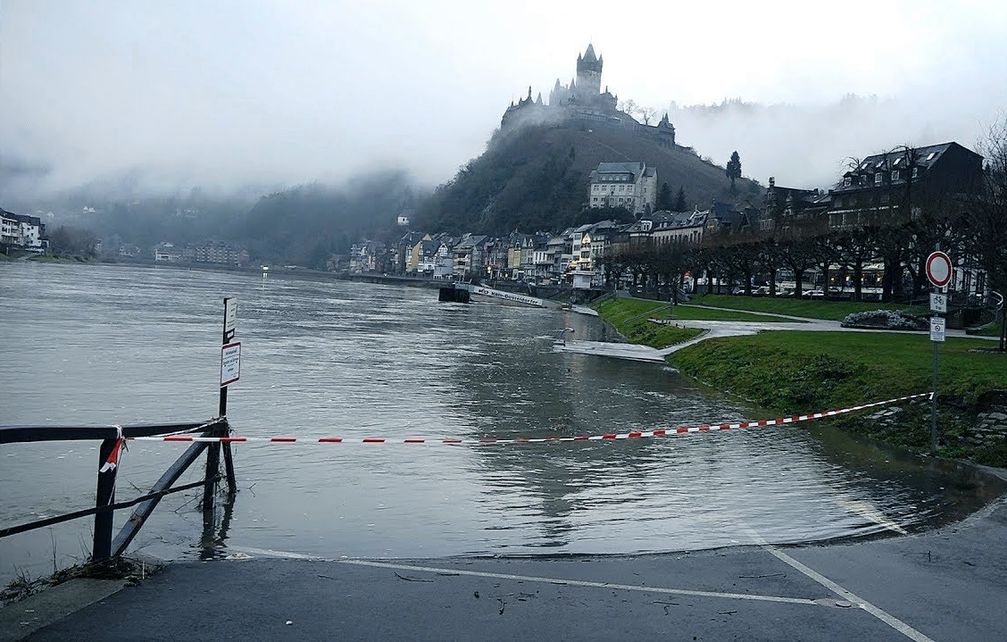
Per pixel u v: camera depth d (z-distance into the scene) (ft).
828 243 258.57
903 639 24.72
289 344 152.76
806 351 105.29
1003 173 125.80
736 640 24.07
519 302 530.27
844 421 74.23
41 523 25.17
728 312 258.57
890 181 302.45
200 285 504.84
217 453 41.63
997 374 73.67
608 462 58.39
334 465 54.90
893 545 35.73
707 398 97.25
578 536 39.29
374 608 25.61
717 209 536.01
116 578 27.09
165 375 101.81
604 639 23.72
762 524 41.65
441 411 81.97
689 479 53.06
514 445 64.08
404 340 178.70
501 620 24.97
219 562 29.96
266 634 23.07
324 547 36.65
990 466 57.00
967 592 29.25
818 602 27.76
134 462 54.75
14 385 89.61
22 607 24.27
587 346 178.50
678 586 29.14
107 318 191.01
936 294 60.13
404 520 41.96
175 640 22.34
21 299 241.35
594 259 608.19
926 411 68.33
